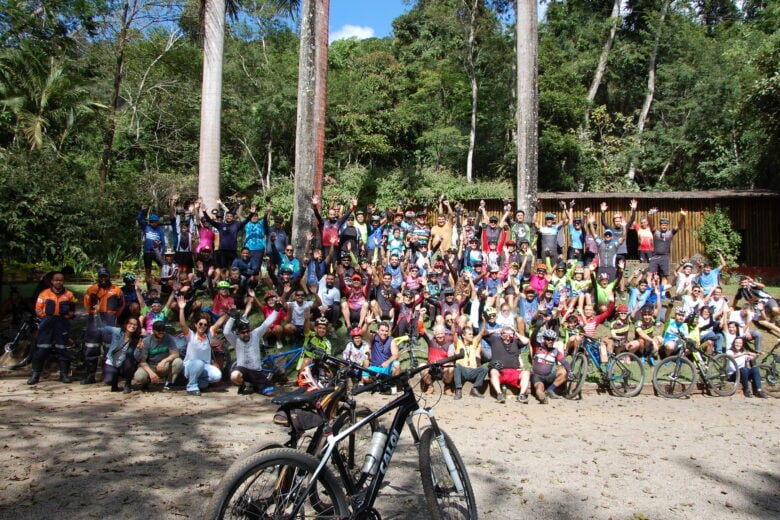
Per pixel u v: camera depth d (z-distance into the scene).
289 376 11.34
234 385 10.84
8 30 22.34
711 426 8.96
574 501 5.50
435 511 3.97
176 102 32.41
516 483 5.95
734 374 11.77
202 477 5.69
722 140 32.38
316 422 3.95
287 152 37.12
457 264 15.61
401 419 4.24
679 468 6.65
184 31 28.22
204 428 7.60
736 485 6.13
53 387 10.23
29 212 16.83
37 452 6.30
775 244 23.44
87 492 5.23
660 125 34.94
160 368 10.15
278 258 15.78
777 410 10.46
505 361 10.80
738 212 23.81
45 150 21.28
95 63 29.95
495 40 31.88
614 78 39.47
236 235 15.12
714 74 32.12
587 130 34.94
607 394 11.34
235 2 19.48
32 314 12.32
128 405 8.93
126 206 22.50
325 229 15.06
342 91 35.19
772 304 13.34
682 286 15.43
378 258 16.59
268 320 10.28
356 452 4.43
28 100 24.14
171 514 4.80
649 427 8.77
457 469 4.33
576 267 14.73
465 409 9.75
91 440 6.83
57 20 23.59
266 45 40.44
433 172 32.31
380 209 29.31
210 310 12.32
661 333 14.13
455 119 37.09
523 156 18.70
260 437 7.22
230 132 35.94
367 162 37.38
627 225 16.33
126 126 31.94
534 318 12.91
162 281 14.63
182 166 35.19
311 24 16.27
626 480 6.16
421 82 38.28
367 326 12.60
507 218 16.98
